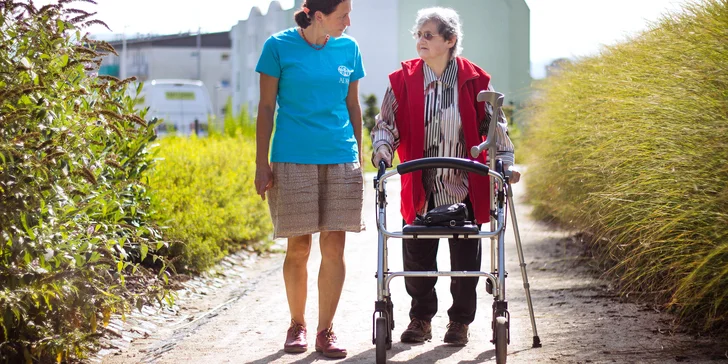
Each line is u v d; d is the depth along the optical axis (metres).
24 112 3.55
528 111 10.76
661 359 4.11
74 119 3.98
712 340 4.41
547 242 8.45
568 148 7.63
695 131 4.49
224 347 4.65
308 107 4.47
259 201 8.94
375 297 6.03
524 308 5.54
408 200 4.66
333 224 4.48
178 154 8.37
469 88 4.63
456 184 4.61
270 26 33.81
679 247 4.41
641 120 5.30
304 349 4.54
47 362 3.96
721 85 4.66
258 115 4.50
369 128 25.33
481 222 4.60
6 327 3.56
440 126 4.59
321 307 4.52
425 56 4.58
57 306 3.78
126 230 4.96
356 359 4.36
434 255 4.70
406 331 4.69
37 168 3.57
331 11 4.39
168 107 30.28
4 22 3.79
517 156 11.42
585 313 5.27
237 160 9.45
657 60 5.69
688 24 5.45
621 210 5.44
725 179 4.26
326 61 4.51
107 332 4.39
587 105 7.30
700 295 4.25
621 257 5.74
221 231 7.66
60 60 4.04
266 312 5.60
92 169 4.11
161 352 4.54
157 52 46.88
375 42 29.61
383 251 4.07
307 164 4.45
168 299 4.41
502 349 3.88
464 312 4.60
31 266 3.64
